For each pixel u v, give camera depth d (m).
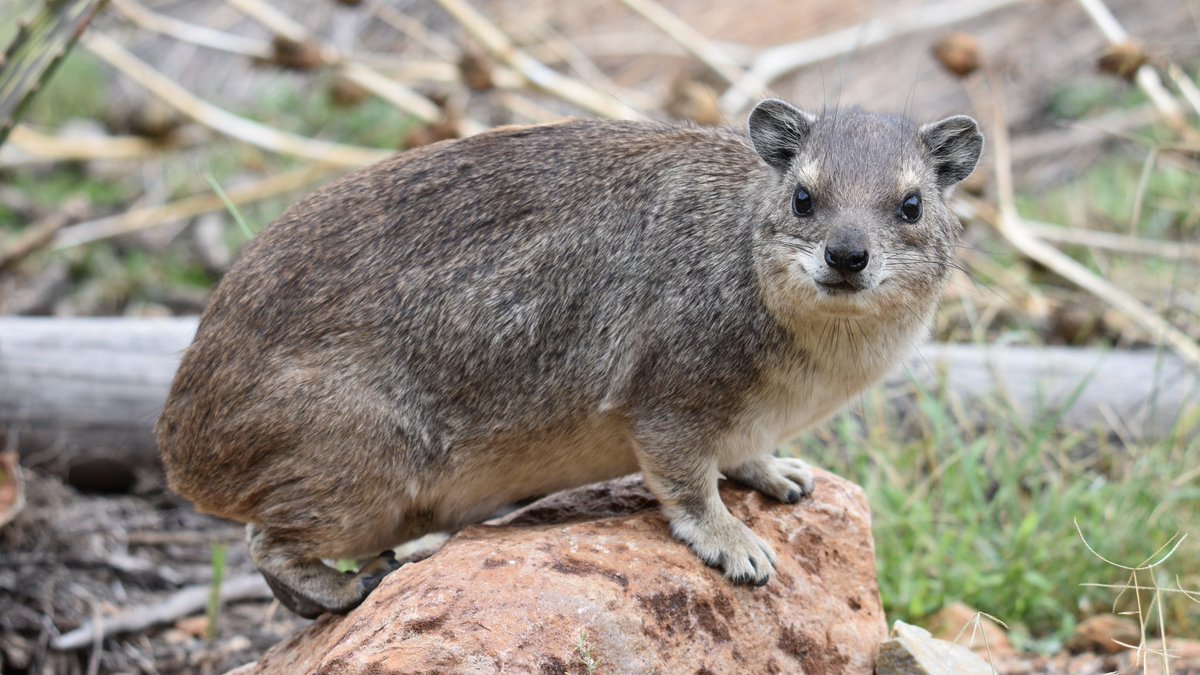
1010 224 14.91
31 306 16.56
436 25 22.77
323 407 7.93
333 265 8.12
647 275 8.15
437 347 8.07
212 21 23.06
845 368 8.04
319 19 22.84
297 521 8.15
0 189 19.55
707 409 8.01
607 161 8.38
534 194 8.27
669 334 8.05
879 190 7.72
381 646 6.78
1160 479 11.63
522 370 8.16
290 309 8.05
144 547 12.20
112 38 22.72
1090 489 11.63
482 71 16.28
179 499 12.93
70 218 16.84
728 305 7.96
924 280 7.89
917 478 11.80
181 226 19.20
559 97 16.66
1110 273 16.14
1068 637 10.25
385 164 8.55
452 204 8.24
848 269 7.40
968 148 8.40
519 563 7.35
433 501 8.45
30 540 11.84
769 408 8.12
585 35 22.80
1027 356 13.51
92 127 21.22
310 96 21.83
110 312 17.09
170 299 17.31
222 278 8.54
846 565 8.30
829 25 22.25
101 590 11.44
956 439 11.66
